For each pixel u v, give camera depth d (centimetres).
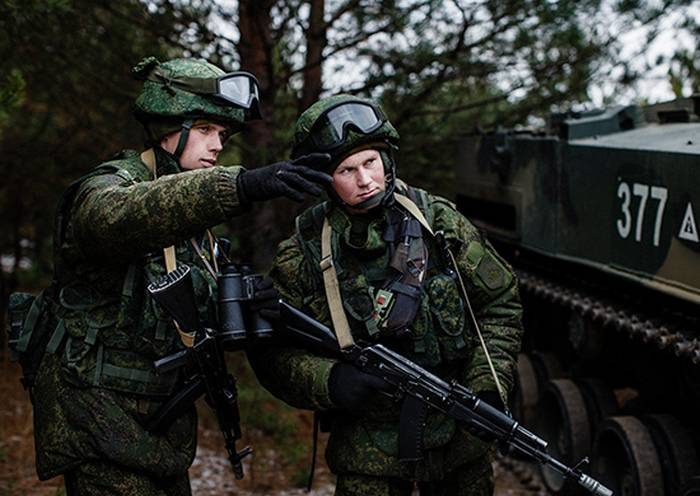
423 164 757
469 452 343
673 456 481
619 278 491
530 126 764
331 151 318
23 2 514
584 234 526
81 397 313
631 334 476
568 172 545
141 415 317
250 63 682
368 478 341
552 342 693
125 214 283
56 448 315
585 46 722
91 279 315
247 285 318
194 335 308
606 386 596
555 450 631
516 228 624
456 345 332
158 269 313
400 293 328
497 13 675
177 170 323
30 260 1081
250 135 691
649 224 452
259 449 651
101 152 791
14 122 804
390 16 672
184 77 317
